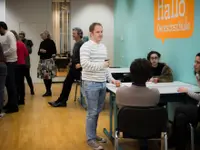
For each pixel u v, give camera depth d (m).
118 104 2.66
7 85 5.04
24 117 4.84
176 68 4.35
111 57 8.71
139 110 2.36
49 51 6.43
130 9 6.60
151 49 5.30
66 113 5.12
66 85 5.55
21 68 5.57
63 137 3.87
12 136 3.89
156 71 4.34
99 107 3.47
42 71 6.48
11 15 8.33
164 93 3.24
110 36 8.66
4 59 4.64
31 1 8.38
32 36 8.46
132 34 6.49
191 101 3.37
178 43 4.27
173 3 4.38
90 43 3.24
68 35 8.66
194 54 3.84
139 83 2.57
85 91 3.36
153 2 5.15
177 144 2.97
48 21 8.50
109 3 8.59
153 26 5.18
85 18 8.62
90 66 3.19
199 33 3.71
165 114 2.41
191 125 2.83
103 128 4.24
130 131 2.44
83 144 3.61
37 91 7.23
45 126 4.35
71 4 8.55
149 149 3.46
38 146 3.54
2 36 4.84
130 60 6.70
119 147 3.49
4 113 4.99
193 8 3.84
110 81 3.64
